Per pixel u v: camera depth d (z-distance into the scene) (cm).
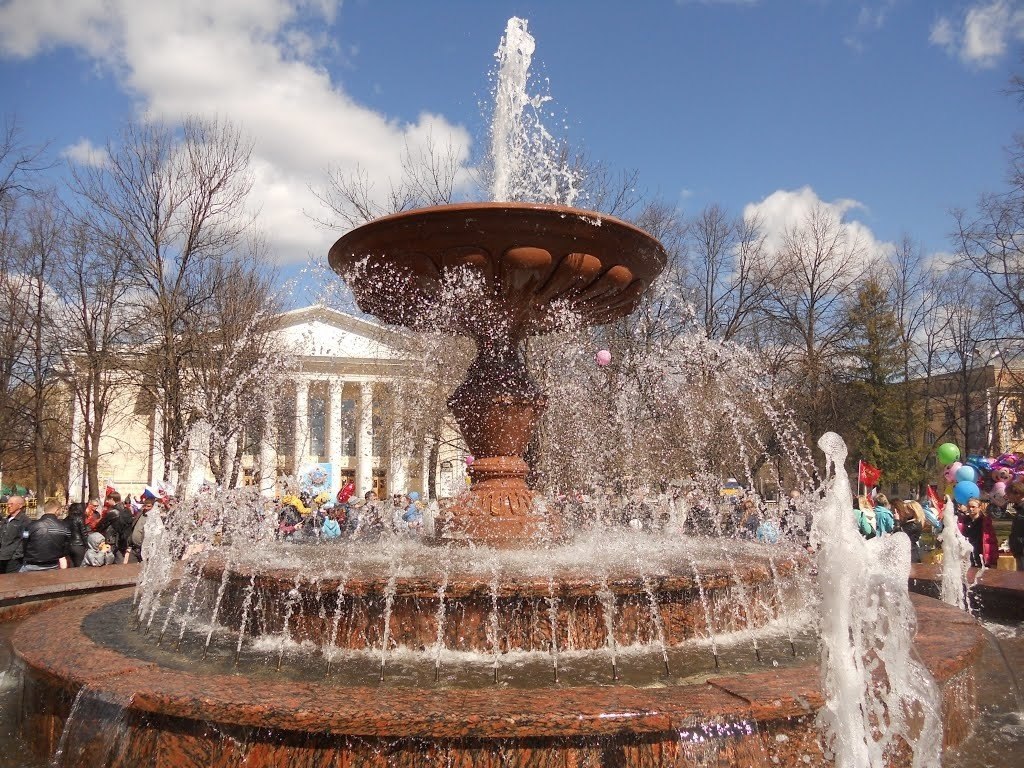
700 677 358
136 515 1195
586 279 549
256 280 2192
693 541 634
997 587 609
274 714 266
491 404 589
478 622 393
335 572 427
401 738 260
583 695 283
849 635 286
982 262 2338
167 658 388
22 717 346
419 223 507
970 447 3191
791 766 273
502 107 767
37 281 2606
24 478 3694
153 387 2258
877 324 3136
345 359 2494
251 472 2312
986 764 314
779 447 2009
